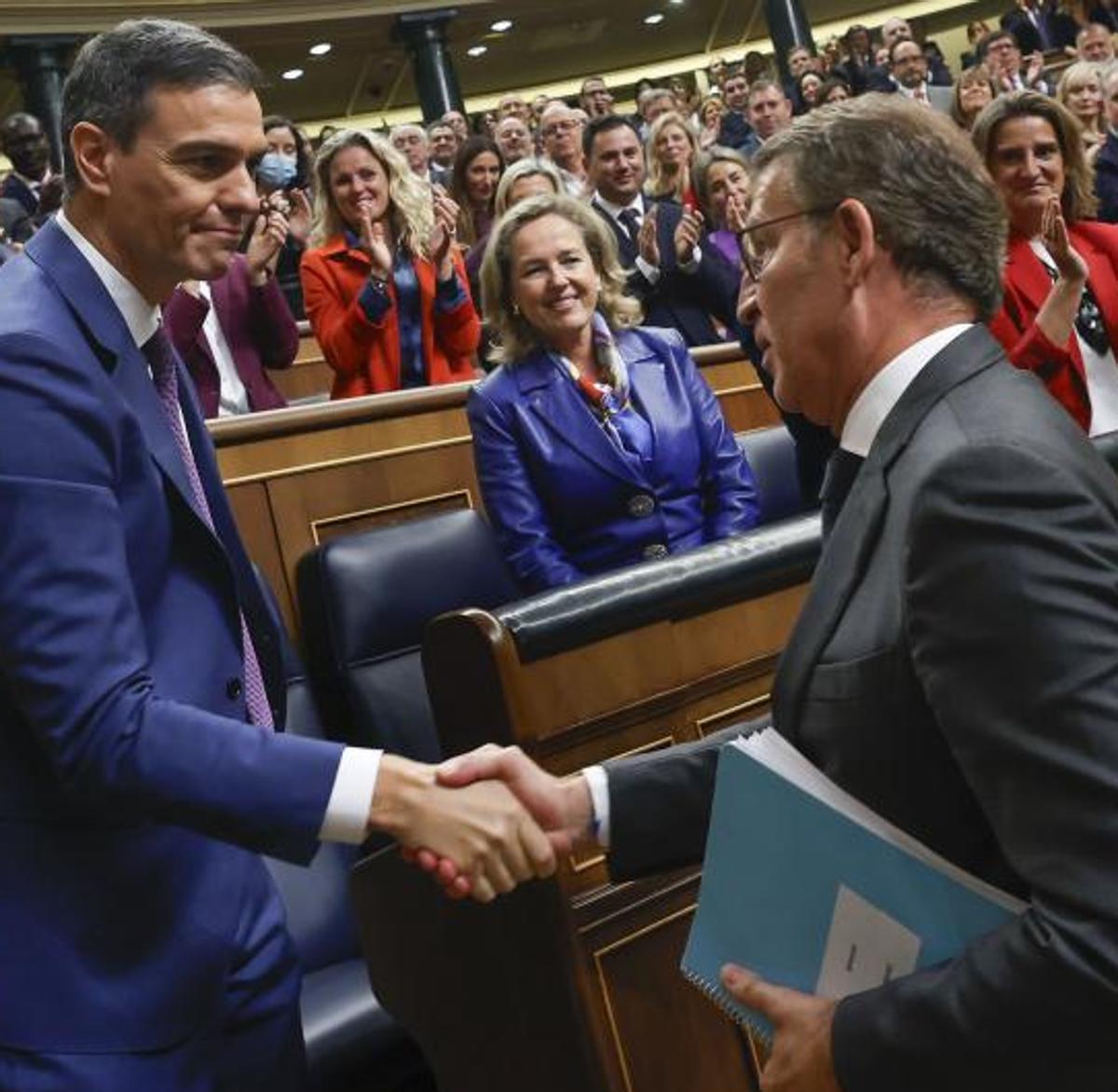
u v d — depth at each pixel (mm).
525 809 965
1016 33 6988
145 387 1022
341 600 1762
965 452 651
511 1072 1181
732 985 757
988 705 624
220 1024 1037
